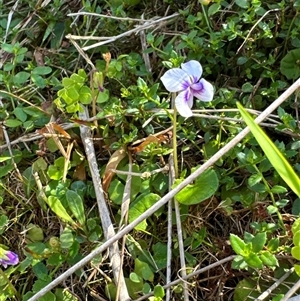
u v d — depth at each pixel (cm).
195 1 18
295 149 15
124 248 14
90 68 19
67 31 20
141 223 14
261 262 12
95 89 16
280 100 13
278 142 14
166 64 16
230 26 16
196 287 14
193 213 15
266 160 14
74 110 16
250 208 14
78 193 15
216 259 14
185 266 14
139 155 16
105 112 16
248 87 16
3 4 21
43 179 16
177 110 14
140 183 15
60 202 15
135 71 17
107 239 14
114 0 19
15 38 20
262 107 16
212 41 16
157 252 14
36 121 17
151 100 15
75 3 20
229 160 15
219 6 17
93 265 14
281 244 14
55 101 16
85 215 15
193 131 16
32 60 19
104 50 19
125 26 18
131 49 18
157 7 19
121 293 14
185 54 18
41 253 15
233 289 14
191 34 16
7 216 16
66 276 13
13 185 16
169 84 13
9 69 18
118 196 15
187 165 16
